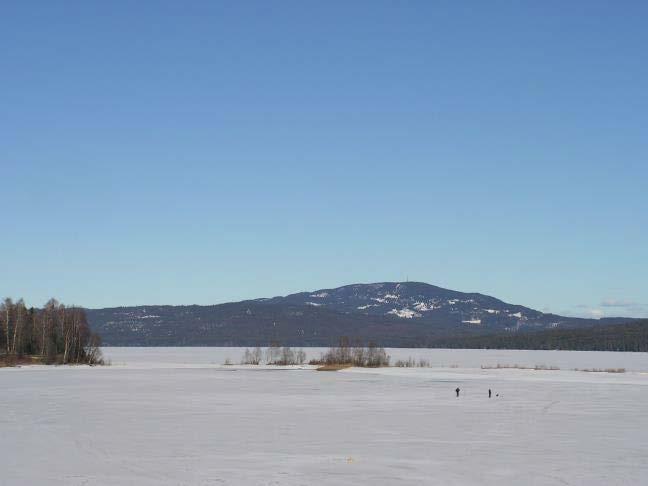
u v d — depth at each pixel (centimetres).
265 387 10444
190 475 3891
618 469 4112
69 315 18662
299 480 3794
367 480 3809
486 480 3828
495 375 14150
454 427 5847
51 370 15538
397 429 5709
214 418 6384
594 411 7094
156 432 5481
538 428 5809
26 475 3881
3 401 7938
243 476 3875
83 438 5166
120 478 3812
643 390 9950
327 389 10075
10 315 18662
